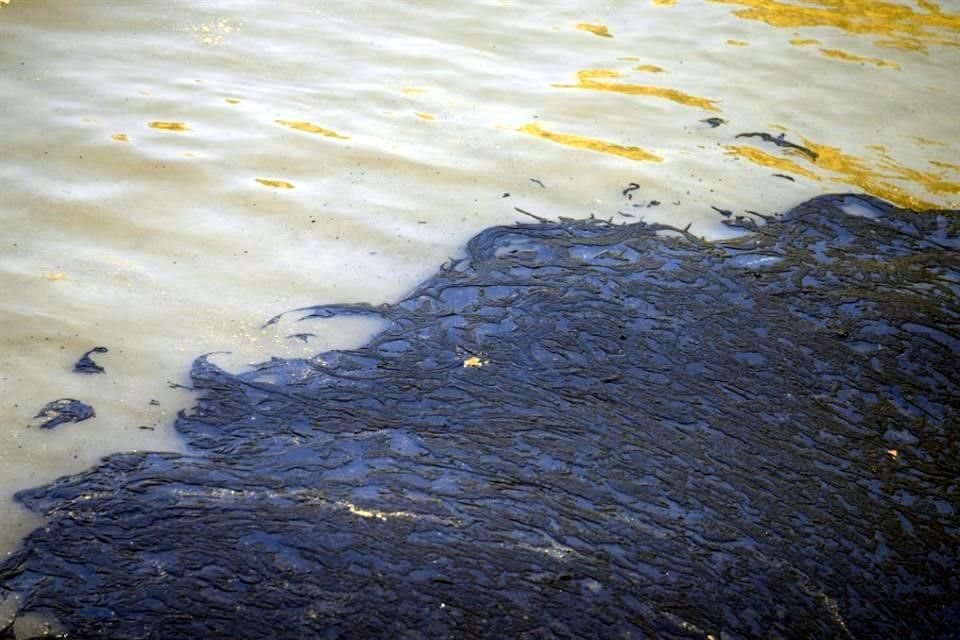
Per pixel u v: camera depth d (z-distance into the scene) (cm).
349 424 338
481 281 412
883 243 451
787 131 544
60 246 415
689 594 281
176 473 315
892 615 279
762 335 388
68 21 601
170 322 379
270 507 304
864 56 636
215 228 434
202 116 518
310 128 514
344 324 385
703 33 659
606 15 679
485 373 363
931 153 529
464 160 496
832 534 304
